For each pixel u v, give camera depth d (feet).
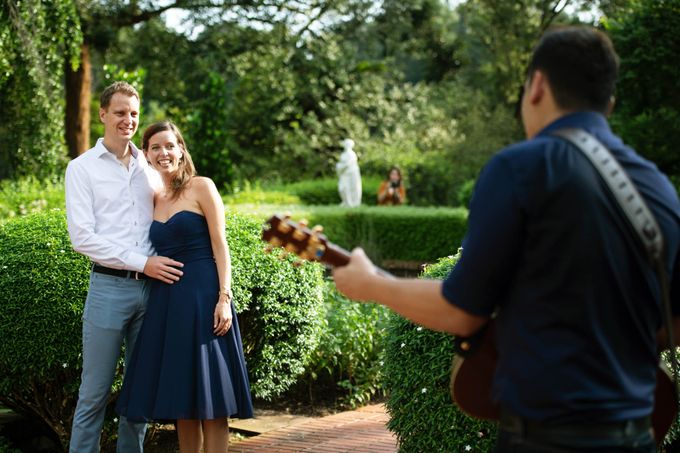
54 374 13.64
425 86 92.94
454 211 52.24
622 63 52.26
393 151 81.41
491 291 5.57
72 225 11.62
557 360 5.29
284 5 73.67
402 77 92.27
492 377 6.24
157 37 74.43
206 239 11.86
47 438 16.19
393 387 11.74
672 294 5.93
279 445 15.66
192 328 11.43
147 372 11.44
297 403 20.12
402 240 51.11
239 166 82.17
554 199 5.35
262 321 15.65
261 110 82.28
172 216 11.79
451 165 80.43
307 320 16.33
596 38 5.78
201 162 61.26
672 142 53.01
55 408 14.55
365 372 20.71
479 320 5.71
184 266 11.69
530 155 5.49
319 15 78.64
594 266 5.30
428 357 11.07
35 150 41.34
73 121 58.95
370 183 76.59
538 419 5.34
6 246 13.73
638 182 5.59
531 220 5.41
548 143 5.54
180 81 77.05
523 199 5.40
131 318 11.97
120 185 11.96
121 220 11.93
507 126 82.02
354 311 21.79
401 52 100.68
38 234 13.91
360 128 82.38
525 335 5.43
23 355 13.20
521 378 5.41
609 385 5.32
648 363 5.63
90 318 11.80
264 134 84.84
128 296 11.80
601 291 5.33
